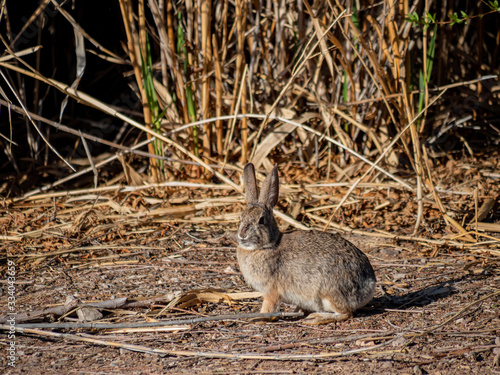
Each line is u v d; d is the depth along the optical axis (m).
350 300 7.25
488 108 14.68
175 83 13.09
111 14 16.20
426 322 7.04
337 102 13.30
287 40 13.76
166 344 6.73
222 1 13.38
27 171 13.85
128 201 12.01
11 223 11.13
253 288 8.27
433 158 14.02
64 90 10.91
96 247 10.04
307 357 6.21
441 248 9.74
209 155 13.05
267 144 12.81
